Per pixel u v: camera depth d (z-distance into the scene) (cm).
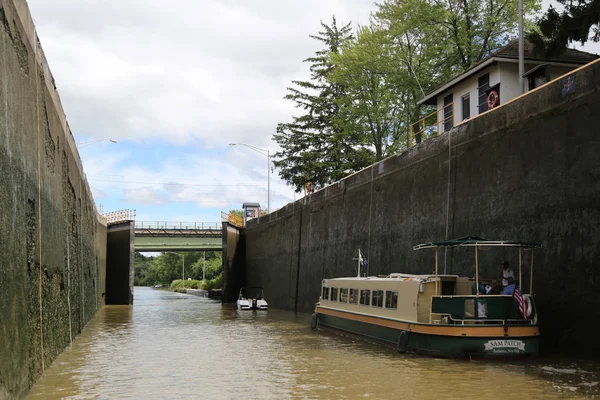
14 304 1048
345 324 2305
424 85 4181
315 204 3988
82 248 2702
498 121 2027
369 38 4234
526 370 1427
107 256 5253
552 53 2192
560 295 1659
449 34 4000
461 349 1566
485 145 2097
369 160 5016
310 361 1673
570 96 1686
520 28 2397
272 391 1254
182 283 11106
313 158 5528
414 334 1728
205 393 1243
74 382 1373
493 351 1547
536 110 1831
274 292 4788
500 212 1980
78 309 2452
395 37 4162
